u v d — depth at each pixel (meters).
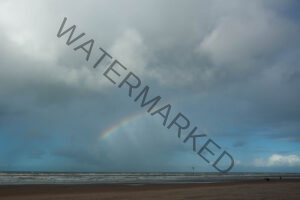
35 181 68.56
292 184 60.09
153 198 31.02
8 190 40.69
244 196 33.09
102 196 33.31
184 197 32.03
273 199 30.17
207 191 40.47
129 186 52.03
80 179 84.25
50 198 31.39
